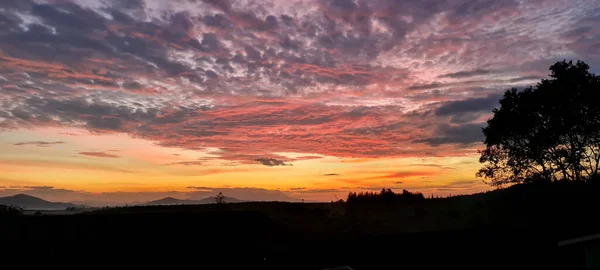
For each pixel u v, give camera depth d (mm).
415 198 61250
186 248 21797
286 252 23406
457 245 23234
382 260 22312
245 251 23094
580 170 40156
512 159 42531
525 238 23500
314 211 52531
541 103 40219
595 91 37562
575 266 13977
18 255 18219
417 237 24828
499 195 46812
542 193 39562
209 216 25266
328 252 23422
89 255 19469
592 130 37906
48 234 20422
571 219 34875
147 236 21828
